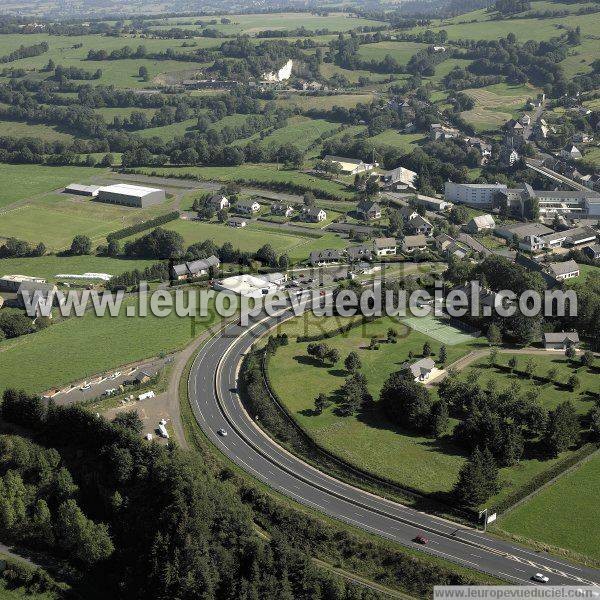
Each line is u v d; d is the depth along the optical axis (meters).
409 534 197.62
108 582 197.88
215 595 184.38
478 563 186.75
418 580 184.62
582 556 187.75
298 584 182.75
